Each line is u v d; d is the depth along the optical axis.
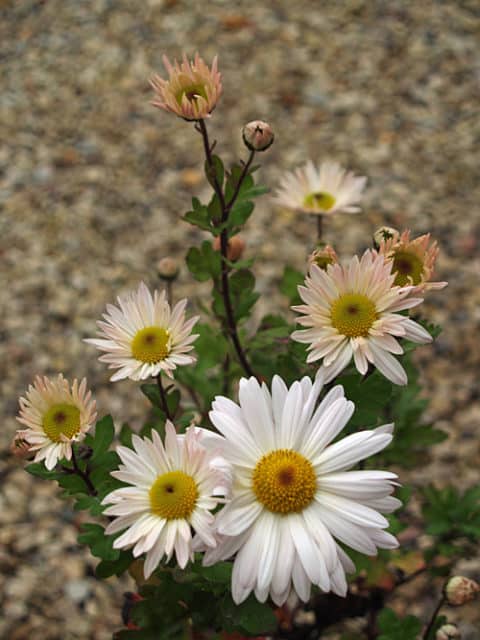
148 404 0.80
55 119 1.08
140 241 0.95
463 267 0.92
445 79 1.12
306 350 0.34
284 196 0.56
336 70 1.13
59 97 1.10
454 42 1.17
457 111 1.09
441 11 1.21
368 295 0.31
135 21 1.19
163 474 0.28
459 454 0.77
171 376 0.32
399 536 0.69
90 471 0.35
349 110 1.09
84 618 0.67
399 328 0.30
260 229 0.96
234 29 1.18
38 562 0.70
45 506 0.74
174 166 1.02
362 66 1.14
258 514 0.28
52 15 1.21
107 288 0.90
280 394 0.29
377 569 0.48
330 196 0.56
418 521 0.71
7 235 0.95
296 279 0.49
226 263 0.41
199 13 1.21
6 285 0.91
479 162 1.03
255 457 0.28
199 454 0.28
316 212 0.55
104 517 0.44
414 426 0.52
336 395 0.29
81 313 0.88
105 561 0.34
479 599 0.68
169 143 1.05
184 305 0.33
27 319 0.88
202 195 0.99
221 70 1.13
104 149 1.04
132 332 0.33
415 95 1.10
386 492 0.28
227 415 0.29
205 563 0.27
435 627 0.42
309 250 0.93
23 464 0.77
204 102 0.34
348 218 0.97
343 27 1.19
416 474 0.76
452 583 0.40
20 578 0.69
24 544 0.71
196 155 1.03
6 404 0.80
